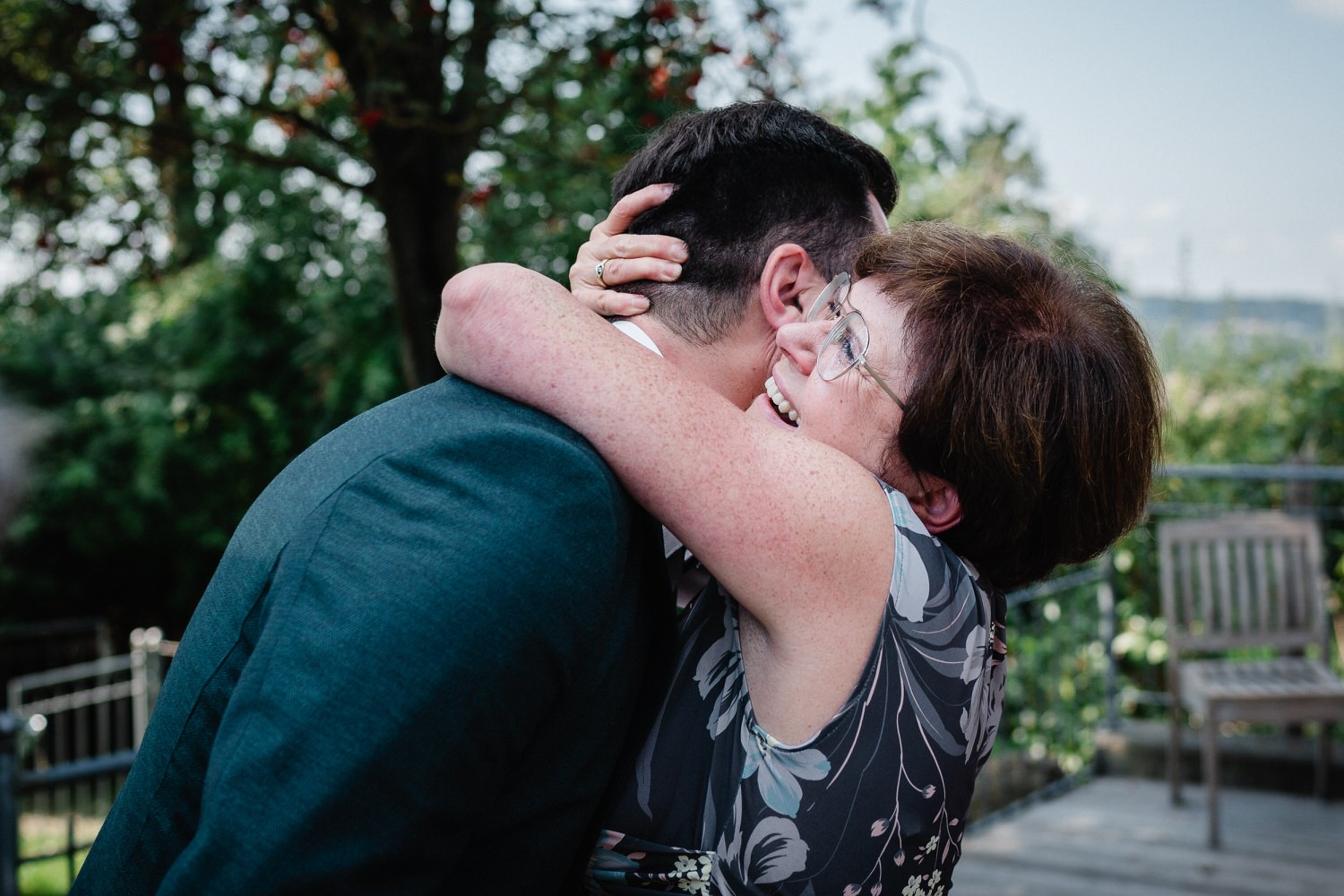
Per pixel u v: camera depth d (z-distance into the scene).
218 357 8.12
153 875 0.88
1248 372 7.89
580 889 0.99
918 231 1.07
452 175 3.31
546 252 4.39
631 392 0.90
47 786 2.50
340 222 5.70
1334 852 3.71
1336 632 5.79
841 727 0.89
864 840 0.88
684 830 0.94
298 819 0.75
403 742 0.77
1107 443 0.98
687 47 3.28
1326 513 4.29
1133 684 5.59
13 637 8.44
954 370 0.95
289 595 0.83
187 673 0.90
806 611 0.88
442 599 0.79
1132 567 5.50
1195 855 3.72
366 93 3.11
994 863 3.69
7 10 3.58
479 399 0.94
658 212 1.16
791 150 1.15
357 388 7.39
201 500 8.62
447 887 0.87
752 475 0.89
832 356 1.01
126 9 3.45
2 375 8.64
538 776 0.89
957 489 0.98
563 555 0.83
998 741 5.16
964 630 0.94
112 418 8.52
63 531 8.88
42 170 3.89
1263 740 4.40
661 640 1.00
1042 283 1.01
